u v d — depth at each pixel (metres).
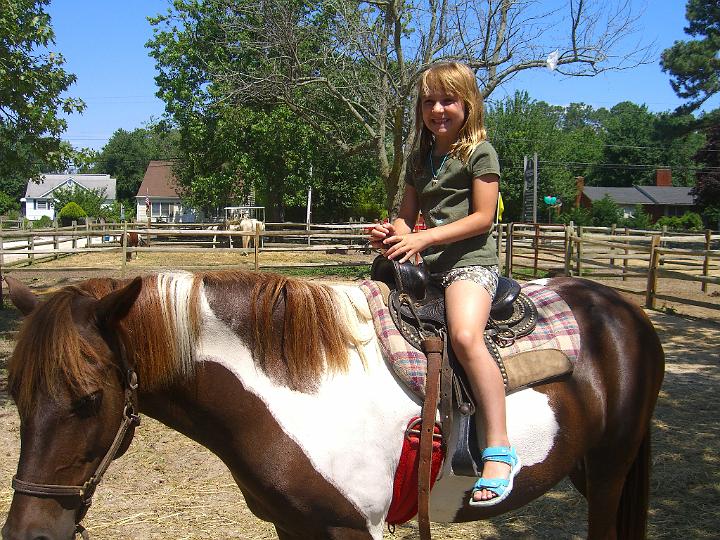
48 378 1.66
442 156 2.28
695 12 25.34
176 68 23.69
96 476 1.77
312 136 24.11
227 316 2.00
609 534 2.61
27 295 1.89
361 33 15.15
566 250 13.98
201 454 4.61
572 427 2.31
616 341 2.50
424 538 2.04
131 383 1.84
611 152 62.59
